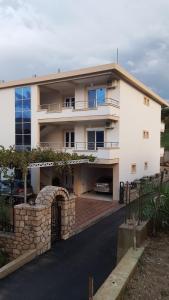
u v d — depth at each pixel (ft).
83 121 70.23
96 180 76.48
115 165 67.10
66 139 78.79
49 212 35.17
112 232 42.86
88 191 75.87
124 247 22.80
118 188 66.39
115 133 67.72
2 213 36.32
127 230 22.65
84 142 71.92
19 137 78.69
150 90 85.97
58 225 38.70
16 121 79.15
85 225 45.93
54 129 79.77
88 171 75.77
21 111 78.13
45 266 30.37
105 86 68.69
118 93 66.95
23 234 33.35
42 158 54.85
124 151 70.90
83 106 71.20
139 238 22.77
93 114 65.51
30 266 30.40
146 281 18.15
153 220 25.94
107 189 70.13
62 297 24.02
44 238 34.30
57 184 75.97
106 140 68.74
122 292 16.55
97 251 34.73
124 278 17.53
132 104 75.92
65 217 38.91
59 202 38.88
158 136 102.58
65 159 57.93
